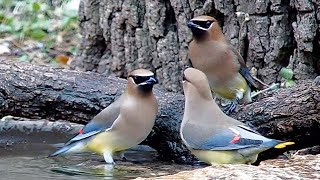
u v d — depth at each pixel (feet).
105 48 48.49
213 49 39.22
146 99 37.01
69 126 42.57
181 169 36.40
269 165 28.81
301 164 28.99
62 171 35.17
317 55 42.06
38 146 41.29
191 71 34.86
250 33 42.86
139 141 37.63
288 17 42.39
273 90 38.81
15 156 38.58
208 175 27.48
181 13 44.16
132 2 45.70
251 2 42.57
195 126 34.22
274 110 36.29
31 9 64.90
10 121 42.83
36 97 39.55
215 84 39.99
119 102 37.52
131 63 46.42
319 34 41.50
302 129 36.14
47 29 62.03
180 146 38.11
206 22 39.24
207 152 33.81
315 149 37.22
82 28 48.70
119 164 37.19
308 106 35.65
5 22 62.95
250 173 27.48
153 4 44.91
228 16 43.34
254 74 43.21
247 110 37.24
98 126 37.60
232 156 33.32
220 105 39.70
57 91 39.52
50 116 40.14
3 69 40.01
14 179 33.30
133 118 36.91
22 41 59.82
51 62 55.72
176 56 45.03
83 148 37.99
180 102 39.06
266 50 42.73
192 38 42.96
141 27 45.83
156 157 39.01
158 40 45.32
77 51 49.14
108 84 39.78
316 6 41.11
